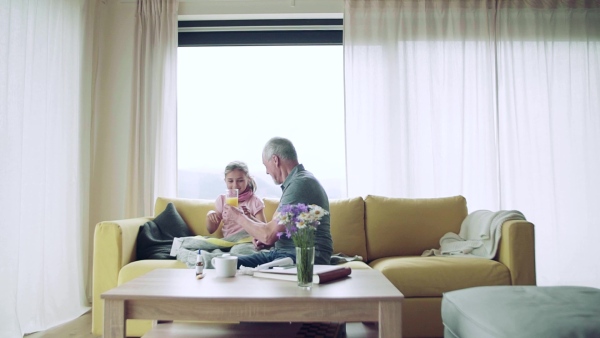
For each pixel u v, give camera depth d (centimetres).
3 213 245
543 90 365
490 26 366
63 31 308
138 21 368
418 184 357
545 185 360
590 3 372
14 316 243
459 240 287
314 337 170
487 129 360
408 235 296
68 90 313
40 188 278
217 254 223
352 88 362
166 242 266
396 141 359
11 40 256
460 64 364
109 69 372
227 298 145
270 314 147
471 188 359
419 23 368
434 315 235
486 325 133
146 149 358
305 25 388
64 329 271
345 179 361
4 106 248
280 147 223
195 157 396
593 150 365
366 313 147
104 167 367
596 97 369
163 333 177
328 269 184
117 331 147
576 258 358
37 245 273
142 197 358
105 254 238
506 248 244
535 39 368
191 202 305
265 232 206
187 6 377
